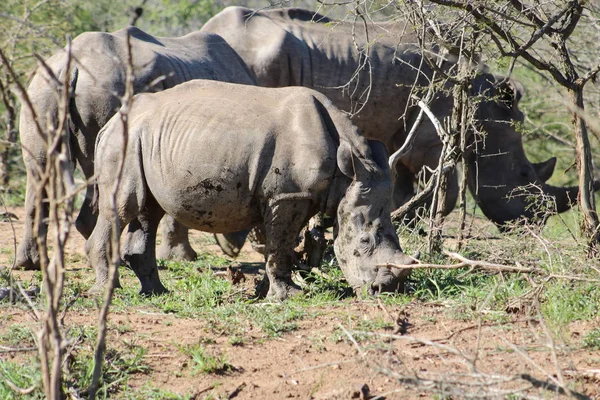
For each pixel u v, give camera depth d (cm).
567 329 1803
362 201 2152
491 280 2309
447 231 3491
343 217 2172
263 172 2139
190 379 1670
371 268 2155
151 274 2369
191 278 2583
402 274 2133
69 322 1988
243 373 1689
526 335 1805
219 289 2442
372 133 3991
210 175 2148
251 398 1580
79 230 2844
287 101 2200
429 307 2086
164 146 2197
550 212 2784
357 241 2159
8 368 1647
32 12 4834
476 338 1816
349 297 2247
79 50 2791
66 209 1233
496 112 3809
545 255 2408
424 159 3934
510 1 2345
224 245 2973
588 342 1747
